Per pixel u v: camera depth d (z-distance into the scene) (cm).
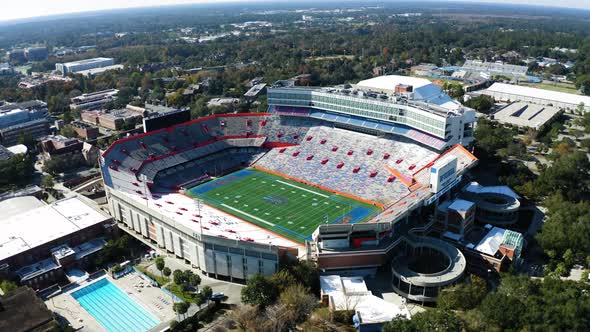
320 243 12319
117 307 11306
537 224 14375
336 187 17325
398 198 15775
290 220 15062
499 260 11575
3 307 10225
